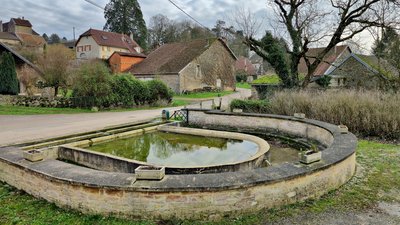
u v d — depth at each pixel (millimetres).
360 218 4289
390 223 4148
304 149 9406
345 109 11547
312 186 4906
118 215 4293
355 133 11125
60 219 4348
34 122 13703
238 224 4117
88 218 4328
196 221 4184
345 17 16562
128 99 20500
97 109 18812
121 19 57031
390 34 17453
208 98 27969
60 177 4664
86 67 19656
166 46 39062
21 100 19781
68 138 9359
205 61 34906
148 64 35719
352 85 20875
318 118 12195
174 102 24328
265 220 4215
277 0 18375
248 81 56969
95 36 48156
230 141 9602
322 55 18016
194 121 13781
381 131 10586
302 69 29078
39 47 41188
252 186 4324
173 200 4164
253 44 20219
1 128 11992
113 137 9906
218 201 4211
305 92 13992
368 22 16109
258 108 14516
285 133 11117
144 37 58906
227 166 6141
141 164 6371
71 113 17453
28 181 5312
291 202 4672
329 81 23625
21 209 4746
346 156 5625
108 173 4777
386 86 16469
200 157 7695
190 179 4398
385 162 7246
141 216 4215
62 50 26922
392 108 10719
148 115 16500
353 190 5359
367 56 25438
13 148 6832
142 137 10383
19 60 23828
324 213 4438
